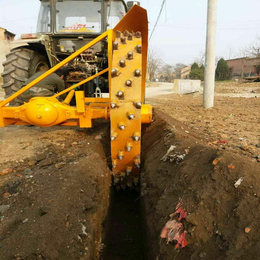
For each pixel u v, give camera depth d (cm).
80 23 561
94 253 247
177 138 347
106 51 584
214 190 212
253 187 196
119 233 321
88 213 268
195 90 2134
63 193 255
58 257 200
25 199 254
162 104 1072
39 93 412
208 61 852
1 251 188
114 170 326
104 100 431
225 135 459
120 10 574
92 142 413
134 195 371
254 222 177
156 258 223
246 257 164
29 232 204
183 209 220
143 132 543
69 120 387
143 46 376
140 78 286
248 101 1114
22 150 397
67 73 541
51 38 562
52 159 358
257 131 504
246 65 4075
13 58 510
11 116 363
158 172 316
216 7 802
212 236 193
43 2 561
